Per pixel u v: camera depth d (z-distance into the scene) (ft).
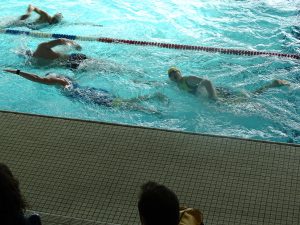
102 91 16.35
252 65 17.52
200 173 9.84
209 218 8.79
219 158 10.23
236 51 18.52
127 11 22.25
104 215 9.00
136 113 15.20
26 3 23.44
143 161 10.27
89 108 15.53
